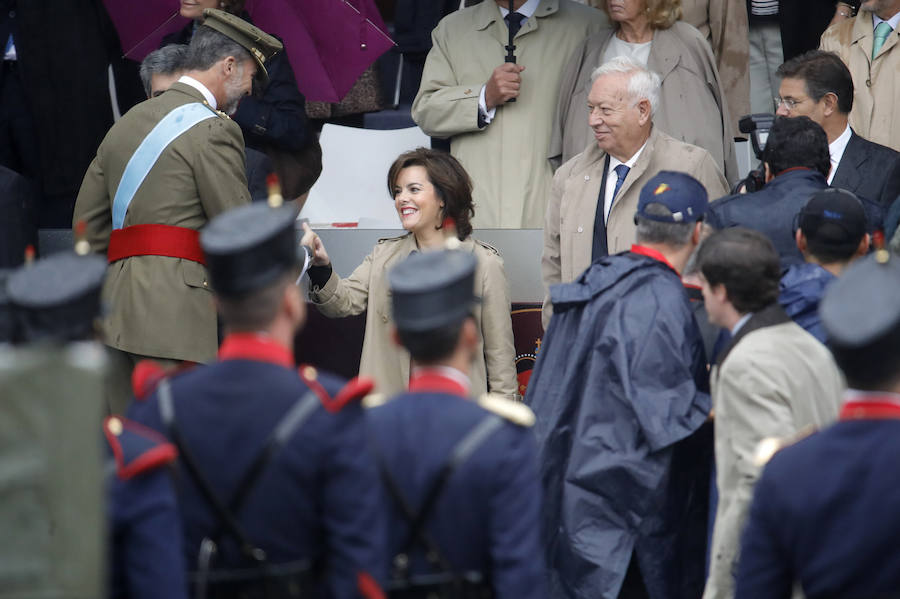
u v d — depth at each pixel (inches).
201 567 399.5
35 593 328.5
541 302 856.9
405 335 432.8
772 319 536.7
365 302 780.0
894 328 380.8
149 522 373.7
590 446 601.6
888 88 907.4
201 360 714.2
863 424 386.0
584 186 794.8
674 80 893.8
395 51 1119.0
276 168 916.6
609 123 767.1
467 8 978.7
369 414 435.5
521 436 426.9
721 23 987.9
